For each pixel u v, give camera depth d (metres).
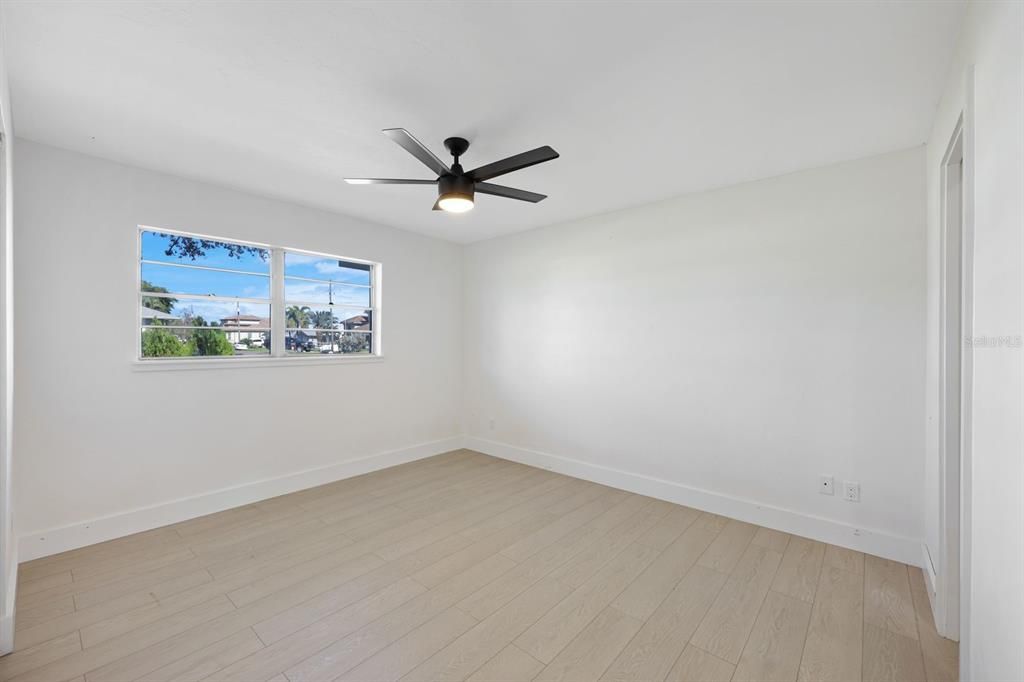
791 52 1.75
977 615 1.31
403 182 2.49
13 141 2.49
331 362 3.97
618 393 3.84
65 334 2.65
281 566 2.49
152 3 1.51
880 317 2.64
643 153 2.68
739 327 3.18
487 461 4.65
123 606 2.11
